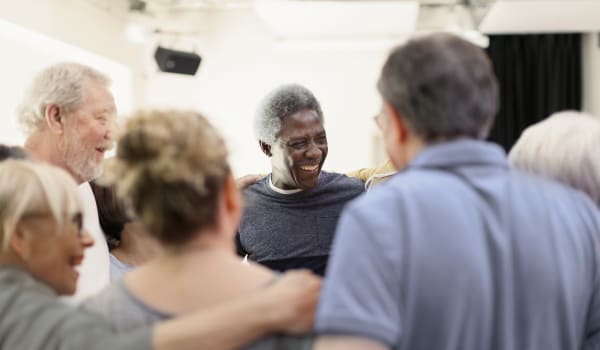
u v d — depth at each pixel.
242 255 2.33
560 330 0.98
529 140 1.62
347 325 0.87
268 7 5.62
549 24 6.06
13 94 4.88
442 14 6.46
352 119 6.80
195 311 0.97
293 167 2.17
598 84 6.57
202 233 1.00
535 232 0.97
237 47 6.98
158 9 6.61
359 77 6.80
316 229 2.24
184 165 0.93
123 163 0.97
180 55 6.15
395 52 1.03
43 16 5.02
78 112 2.04
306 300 0.96
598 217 1.07
